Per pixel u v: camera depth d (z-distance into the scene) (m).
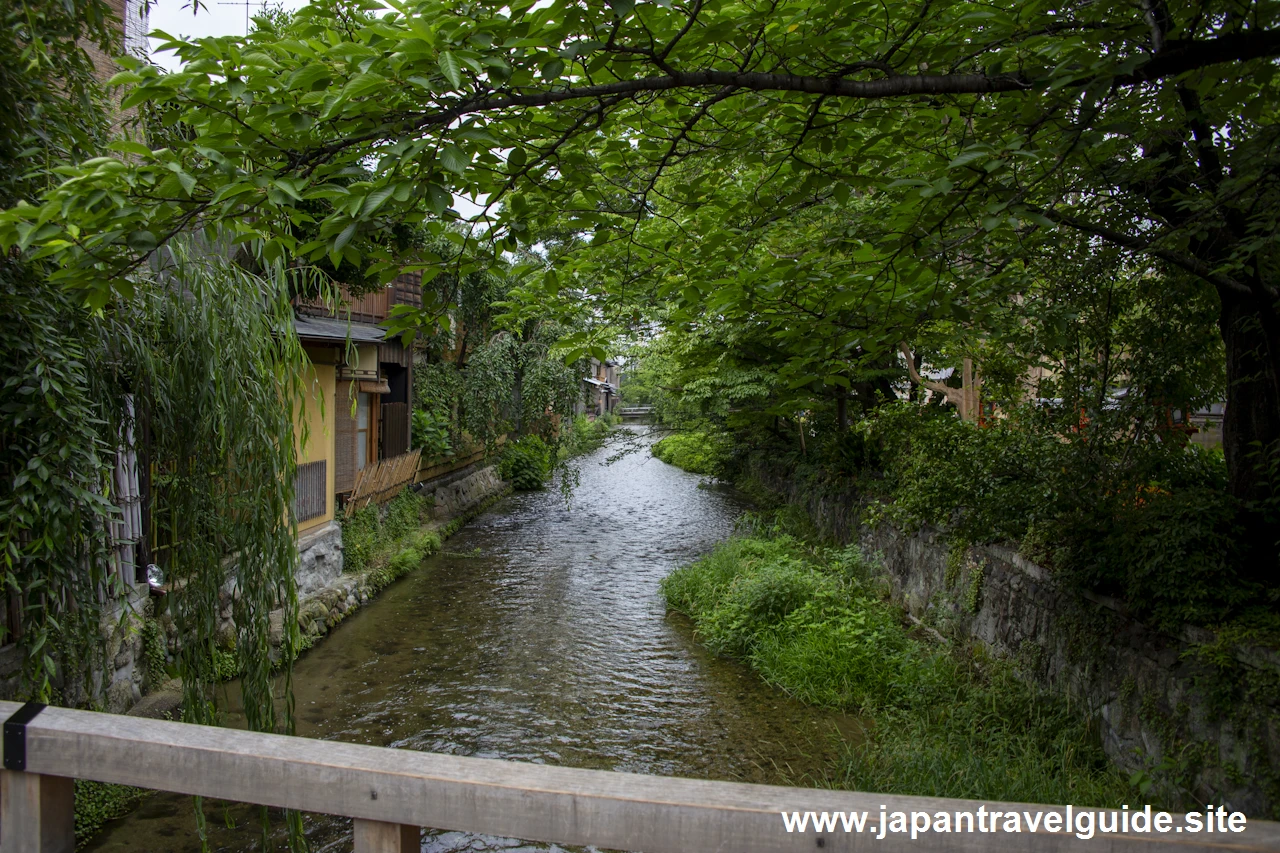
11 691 4.39
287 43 2.09
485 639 8.82
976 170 2.78
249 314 4.27
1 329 3.04
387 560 11.38
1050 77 2.47
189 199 2.22
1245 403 4.92
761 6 2.68
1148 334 5.57
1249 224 3.63
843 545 11.54
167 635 6.25
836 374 3.85
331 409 10.27
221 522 4.18
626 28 2.40
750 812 1.19
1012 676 6.30
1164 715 4.57
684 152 3.71
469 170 2.62
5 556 3.06
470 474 18.53
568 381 14.65
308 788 1.33
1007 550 6.90
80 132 3.23
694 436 23.47
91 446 3.38
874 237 3.70
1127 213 4.80
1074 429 6.18
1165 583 4.57
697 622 9.34
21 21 2.95
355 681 7.48
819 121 3.24
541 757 5.95
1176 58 2.44
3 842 1.51
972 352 7.13
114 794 4.97
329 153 2.34
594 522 16.69
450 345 16.16
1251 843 1.14
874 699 6.75
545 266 3.54
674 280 3.78
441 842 4.94
